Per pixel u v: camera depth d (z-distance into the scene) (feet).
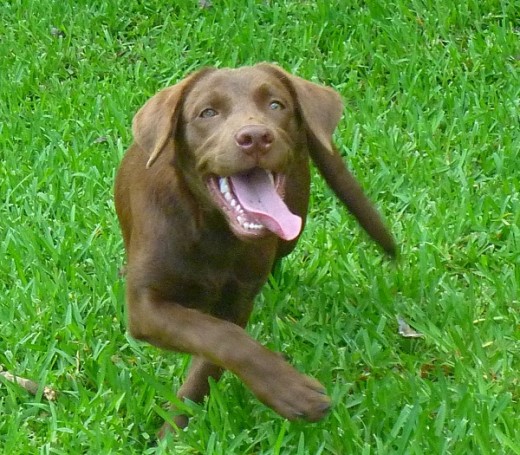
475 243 21.50
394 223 22.25
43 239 21.88
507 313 19.42
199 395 17.19
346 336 19.08
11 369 18.42
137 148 18.04
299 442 15.60
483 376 17.40
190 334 14.96
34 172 24.81
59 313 19.93
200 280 16.42
